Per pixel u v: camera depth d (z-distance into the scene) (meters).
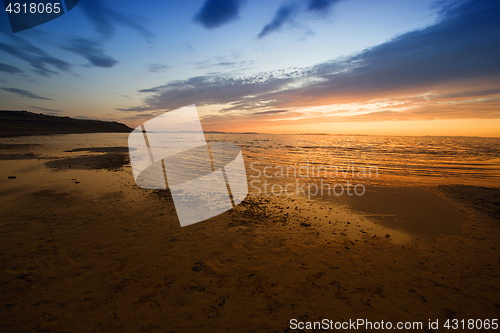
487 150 30.11
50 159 16.59
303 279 3.80
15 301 3.04
